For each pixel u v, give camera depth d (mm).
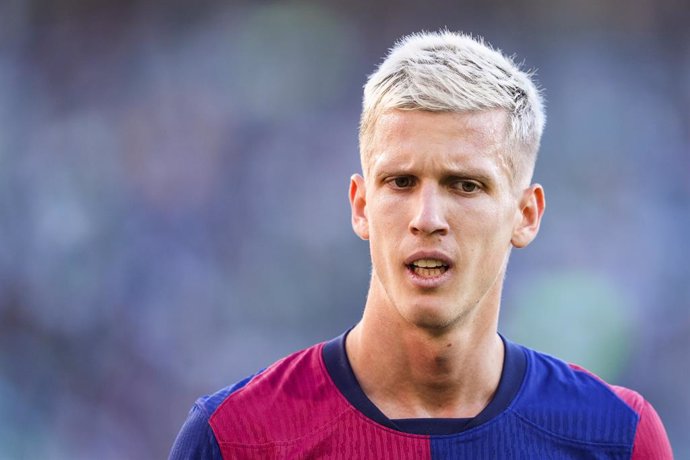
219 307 49094
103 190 51062
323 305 49500
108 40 53062
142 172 51406
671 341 47656
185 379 47438
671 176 51500
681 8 52781
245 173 51812
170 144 52062
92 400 46625
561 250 49781
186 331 48438
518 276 48594
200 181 51406
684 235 50188
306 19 53969
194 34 53656
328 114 53188
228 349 48406
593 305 48000
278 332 49062
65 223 50250
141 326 48375
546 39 53844
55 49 52562
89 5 52750
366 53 54125
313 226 50688
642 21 53094
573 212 50906
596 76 53219
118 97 52688
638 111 52500
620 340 47531
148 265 49625
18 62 52188
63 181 51062
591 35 53594
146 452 45469
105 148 51656
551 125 52844
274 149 52406
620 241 50125
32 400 46188
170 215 50562
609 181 51594
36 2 52562
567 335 47375
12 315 48188
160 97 52844
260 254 50062
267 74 53625
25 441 45094
